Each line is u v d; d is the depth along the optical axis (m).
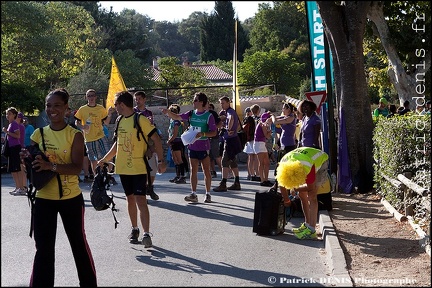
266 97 25.30
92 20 24.03
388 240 7.79
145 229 8.16
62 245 8.41
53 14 22.38
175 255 7.71
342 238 7.99
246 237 8.76
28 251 8.22
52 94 5.93
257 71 28.59
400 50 19.52
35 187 5.74
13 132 13.94
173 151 15.58
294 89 28.73
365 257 7.01
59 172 5.79
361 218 9.36
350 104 12.23
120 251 7.98
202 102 11.55
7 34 20.98
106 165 8.14
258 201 8.84
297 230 8.52
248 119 15.48
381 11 17.61
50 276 5.87
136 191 8.16
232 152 13.52
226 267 7.07
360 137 12.21
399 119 9.76
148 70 28.81
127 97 8.23
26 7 20.62
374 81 24.66
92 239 8.77
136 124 8.17
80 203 6.03
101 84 24.88
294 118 13.86
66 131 5.95
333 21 11.98
